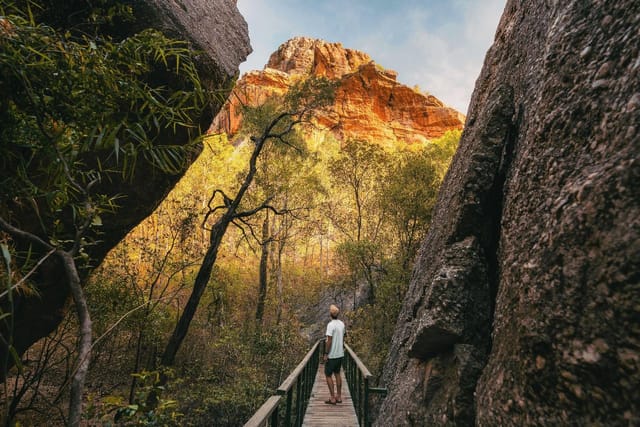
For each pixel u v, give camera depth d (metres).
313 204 20.09
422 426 2.54
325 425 4.89
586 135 1.51
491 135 2.88
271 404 2.61
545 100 1.85
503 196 2.61
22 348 5.90
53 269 5.42
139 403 1.69
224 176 21.59
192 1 6.28
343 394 6.93
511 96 2.99
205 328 15.32
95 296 8.14
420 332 2.59
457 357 2.35
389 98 76.56
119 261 9.84
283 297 21.55
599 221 1.23
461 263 2.63
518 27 3.46
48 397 6.92
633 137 1.20
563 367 1.27
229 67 6.50
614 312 1.11
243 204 17.48
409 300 5.08
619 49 1.42
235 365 14.20
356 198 19.11
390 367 5.08
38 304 5.59
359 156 18.83
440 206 4.91
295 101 13.95
